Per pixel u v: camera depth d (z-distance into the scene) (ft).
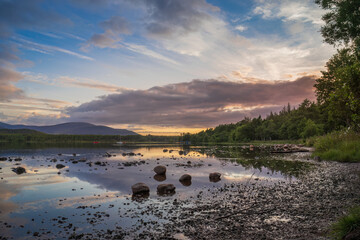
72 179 57.26
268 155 123.95
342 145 89.86
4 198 39.29
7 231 24.93
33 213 31.17
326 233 20.65
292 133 369.09
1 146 255.91
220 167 78.18
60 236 23.45
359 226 18.26
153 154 151.53
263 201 34.37
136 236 22.90
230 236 21.88
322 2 79.66
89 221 27.71
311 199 34.09
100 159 113.29
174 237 22.31
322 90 139.64
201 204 34.06
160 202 35.86
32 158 112.88
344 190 38.55
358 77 34.96
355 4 70.90
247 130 511.81
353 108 34.91
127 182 53.31
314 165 73.72
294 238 20.45
